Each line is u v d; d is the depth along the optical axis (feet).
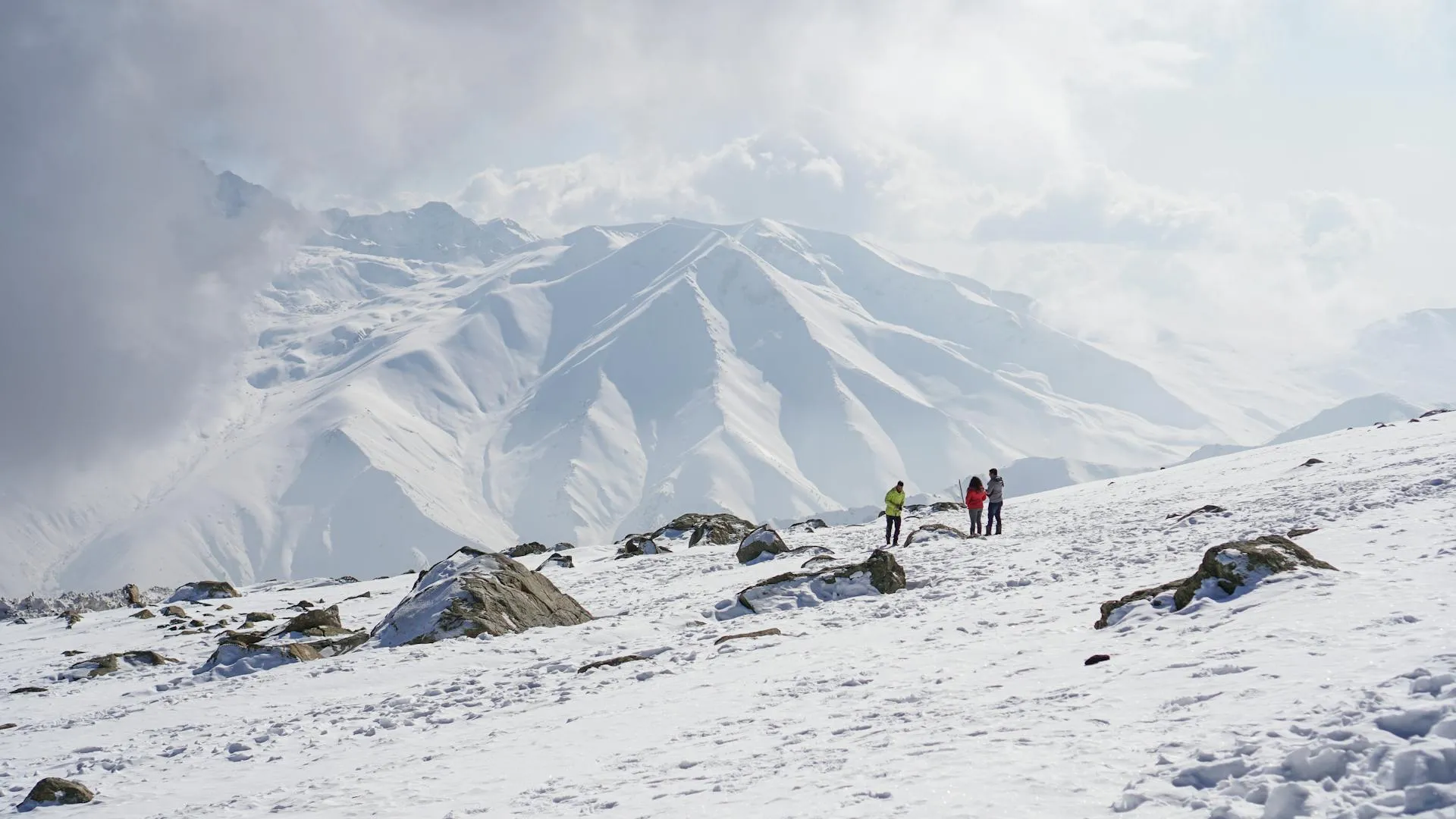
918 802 24.77
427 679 67.46
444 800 34.65
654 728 42.24
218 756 51.42
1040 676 38.83
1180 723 27.45
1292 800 20.01
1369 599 38.75
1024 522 135.54
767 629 67.36
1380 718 23.12
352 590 164.25
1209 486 147.33
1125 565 76.07
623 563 145.07
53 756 58.39
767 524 130.41
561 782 34.65
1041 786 24.44
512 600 87.61
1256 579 46.32
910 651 51.49
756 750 34.81
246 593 184.14
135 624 141.79
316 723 57.16
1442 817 18.34
